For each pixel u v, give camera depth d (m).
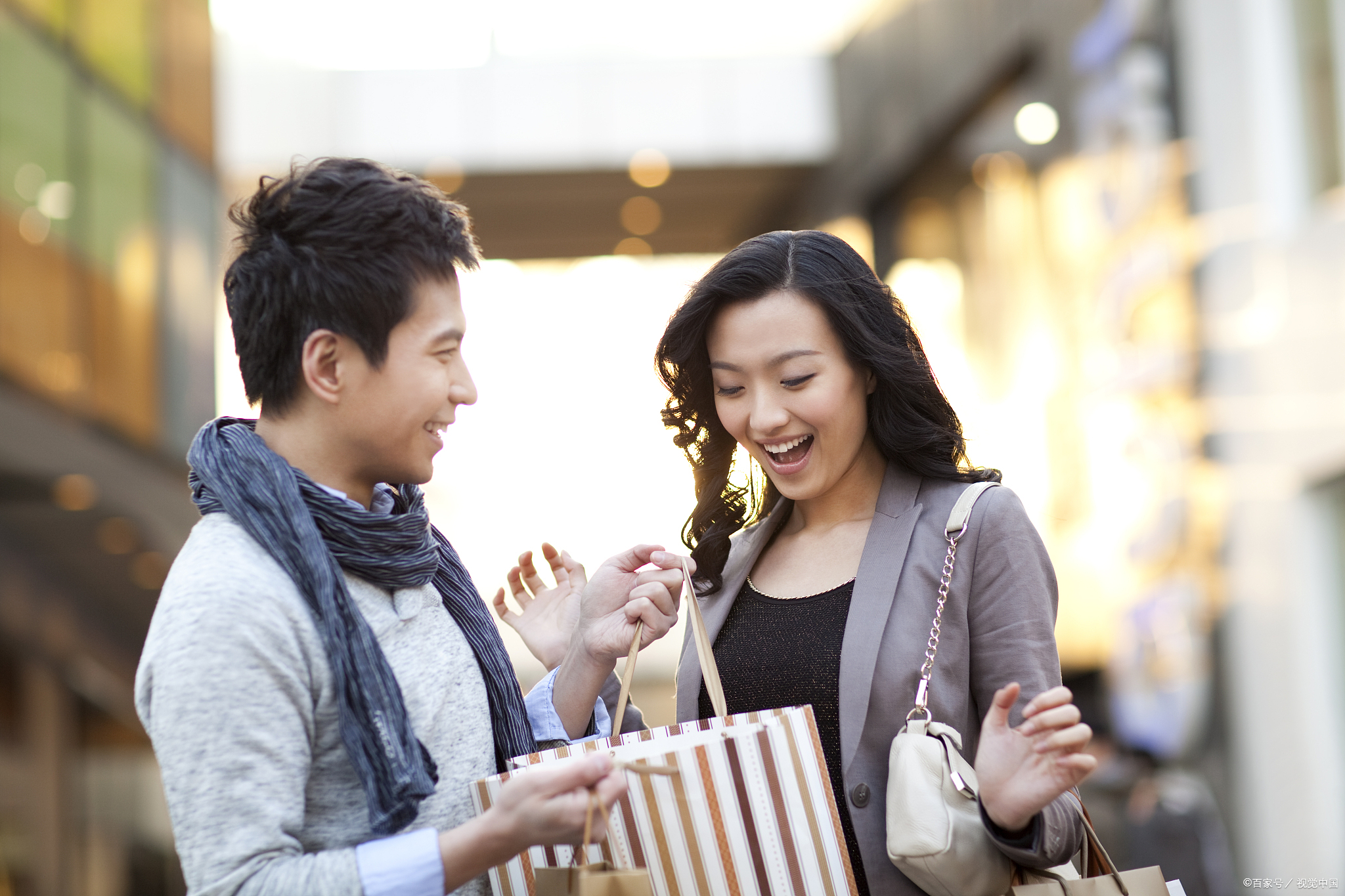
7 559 9.71
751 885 1.78
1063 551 10.20
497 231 18.69
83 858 10.99
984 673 2.01
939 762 1.84
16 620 9.81
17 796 10.59
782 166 16.61
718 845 1.79
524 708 2.03
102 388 9.21
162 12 10.63
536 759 1.90
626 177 16.73
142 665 1.65
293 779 1.61
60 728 10.95
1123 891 1.79
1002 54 11.39
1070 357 10.14
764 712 1.95
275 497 1.74
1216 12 7.68
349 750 1.66
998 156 12.04
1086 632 9.65
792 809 1.80
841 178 16.02
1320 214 6.83
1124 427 8.97
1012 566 2.02
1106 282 9.36
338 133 15.93
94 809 11.13
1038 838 1.78
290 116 14.31
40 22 8.58
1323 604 6.88
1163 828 7.52
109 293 9.41
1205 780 7.76
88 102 9.22
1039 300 10.97
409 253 1.77
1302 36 7.10
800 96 16.48
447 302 1.82
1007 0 11.26
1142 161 8.69
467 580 2.06
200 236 11.30
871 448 2.27
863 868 1.99
